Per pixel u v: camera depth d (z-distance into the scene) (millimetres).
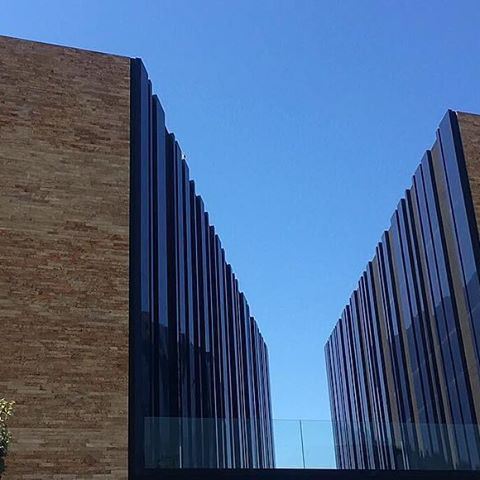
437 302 31875
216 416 32906
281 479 22172
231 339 41750
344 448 23094
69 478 20125
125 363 21984
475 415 28188
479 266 28016
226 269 42906
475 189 29406
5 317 21562
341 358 56344
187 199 32625
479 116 31266
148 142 26547
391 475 23000
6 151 23734
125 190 24438
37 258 22562
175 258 28094
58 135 24500
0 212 22859
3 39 25531
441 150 31609
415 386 35062
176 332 26656
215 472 21594
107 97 25766
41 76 25297
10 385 20766
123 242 23641
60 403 20922
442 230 31359
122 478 20531
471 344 28594
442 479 23469
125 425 21203
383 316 41469
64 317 22031
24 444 20156
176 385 25656
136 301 22953
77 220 23438
